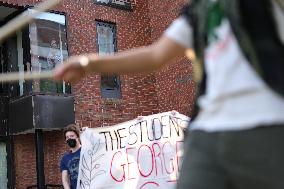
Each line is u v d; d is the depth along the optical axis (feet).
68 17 42.70
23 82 39.11
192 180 4.88
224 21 4.96
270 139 4.53
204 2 5.18
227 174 4.80
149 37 48.83
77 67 5.64
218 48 4.96
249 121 4.61
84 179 26.45
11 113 39.68
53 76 5.81
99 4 45.83
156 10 48.83
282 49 4.68
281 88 4.56
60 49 41.14
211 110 4.92
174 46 5.46
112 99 44.50
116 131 27.58
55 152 40.32
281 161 4.48
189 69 45.24
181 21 5.46
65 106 39.19
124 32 47.29
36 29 39.63
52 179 39.91
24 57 39.29
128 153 27.27
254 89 4.66
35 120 37.24
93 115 42.75
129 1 48.34
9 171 39.45
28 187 39.24
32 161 39.91
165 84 46.96
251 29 4.74
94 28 44.83
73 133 23.80
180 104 45.62
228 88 4.79
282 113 4.56
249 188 4.71
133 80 46.47
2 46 42.01
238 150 4.65
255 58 4.66
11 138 39.81
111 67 5.67
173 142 27.02
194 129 5.09
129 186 26.89
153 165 27.12
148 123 27.61
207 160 4.89
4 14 40.93
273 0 4.85
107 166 26.94
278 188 4.50
